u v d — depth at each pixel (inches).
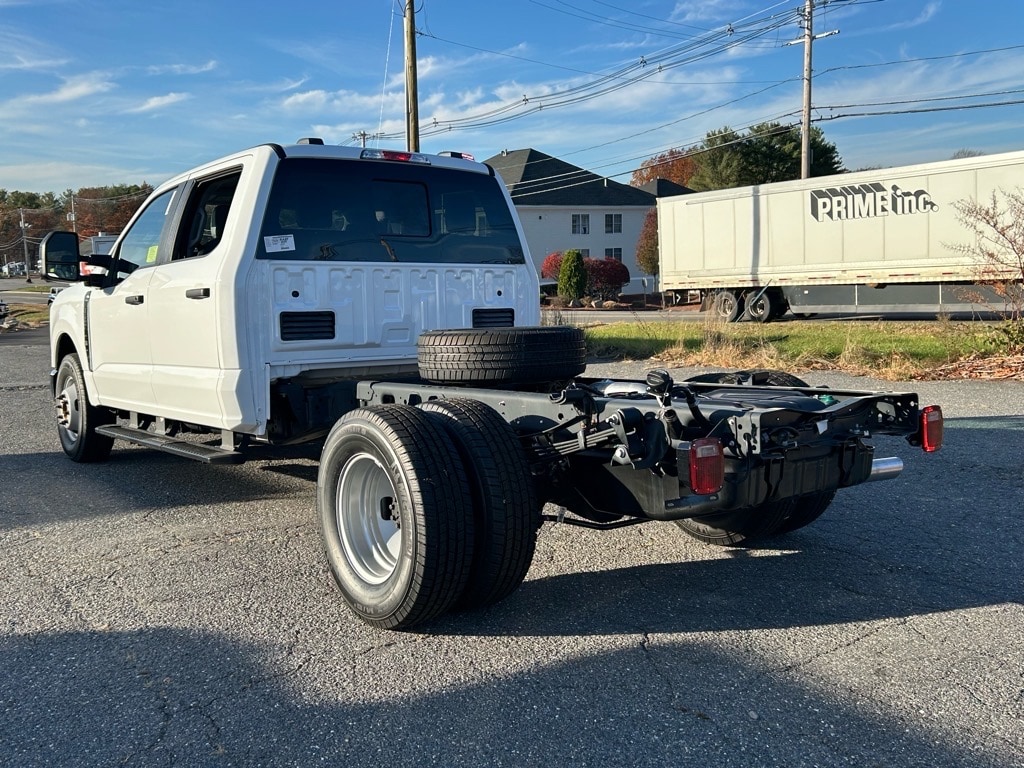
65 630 155.9
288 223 209.2
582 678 134.3
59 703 128.6
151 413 244.7
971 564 184.4
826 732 117.5
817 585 174.2
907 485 249.9
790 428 144.4
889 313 970.7
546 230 2294.5
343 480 163.6
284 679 135.3
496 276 245.4
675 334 721.0
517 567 150.0
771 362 528.1
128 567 190.7
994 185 797.9
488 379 179.6
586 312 1437.0
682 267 1090.7
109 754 114.4
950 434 316.2
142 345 242.5
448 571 144.4
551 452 156.3
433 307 232.4
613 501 156.3
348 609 164.9
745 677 133.9
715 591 171.9
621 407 148.2
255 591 175.0
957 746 113.6
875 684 131.0
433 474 144.2
